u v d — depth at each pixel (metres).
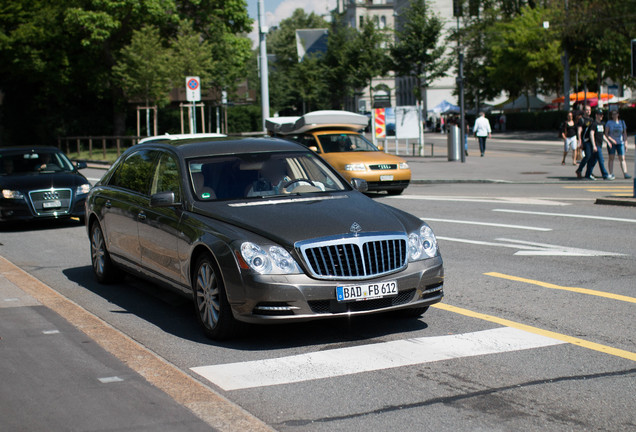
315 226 6.15
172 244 6.91
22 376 5.15
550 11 57.19
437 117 76.94
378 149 19.53
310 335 6.43
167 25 45.25
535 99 69.00
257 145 7.71
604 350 5.83
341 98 74.50
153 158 7.98
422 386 5.08
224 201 6.87
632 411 4.57
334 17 75.00
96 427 4.23
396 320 6.86
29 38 44.19
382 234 6.16
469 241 11.23
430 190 19.81
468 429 4.32
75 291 8.52
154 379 5.07
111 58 44.56
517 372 5.34
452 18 94.19
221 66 45.62
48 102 50.34
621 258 9.62
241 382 5.24
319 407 4.72
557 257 9.80
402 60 68.44
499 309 7.21
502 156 33.31
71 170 15.07
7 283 8.47
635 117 48.94
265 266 5.88
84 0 42.72
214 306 6.31
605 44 49.44
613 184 19.62
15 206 13.73
